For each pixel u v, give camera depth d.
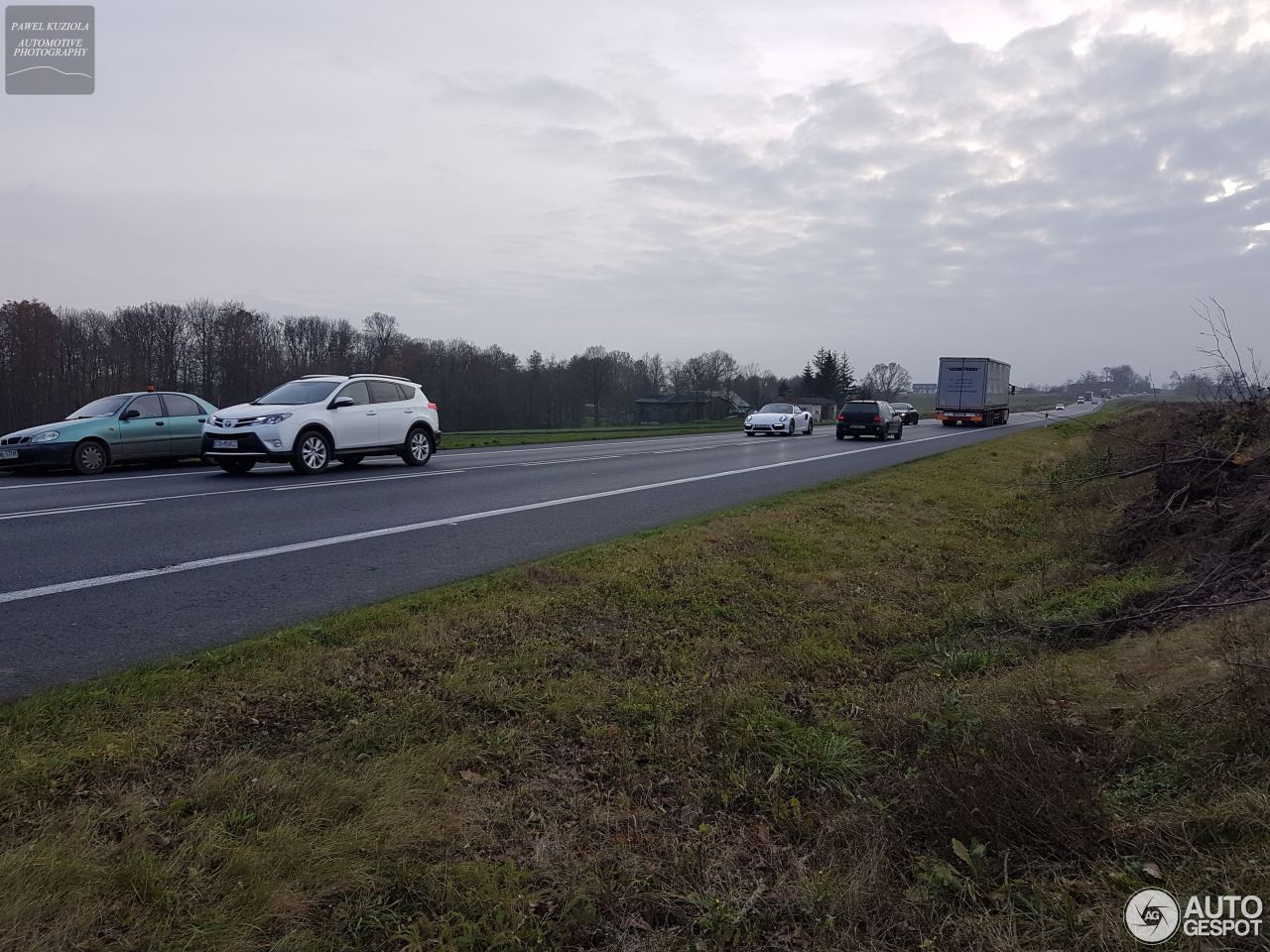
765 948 2.86
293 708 4.32
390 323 76.38
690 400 95.38
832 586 8.20
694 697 5.05
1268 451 9.19
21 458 14.23
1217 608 5.97
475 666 5.09
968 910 3.02
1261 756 3.73
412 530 9.45
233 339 59.06
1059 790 3.54
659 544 8.77
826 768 4.26
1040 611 7.46
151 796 3.37
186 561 7.45
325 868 3.00
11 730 3.76
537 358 79.00
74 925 2.61
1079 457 19.84
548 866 3.20
